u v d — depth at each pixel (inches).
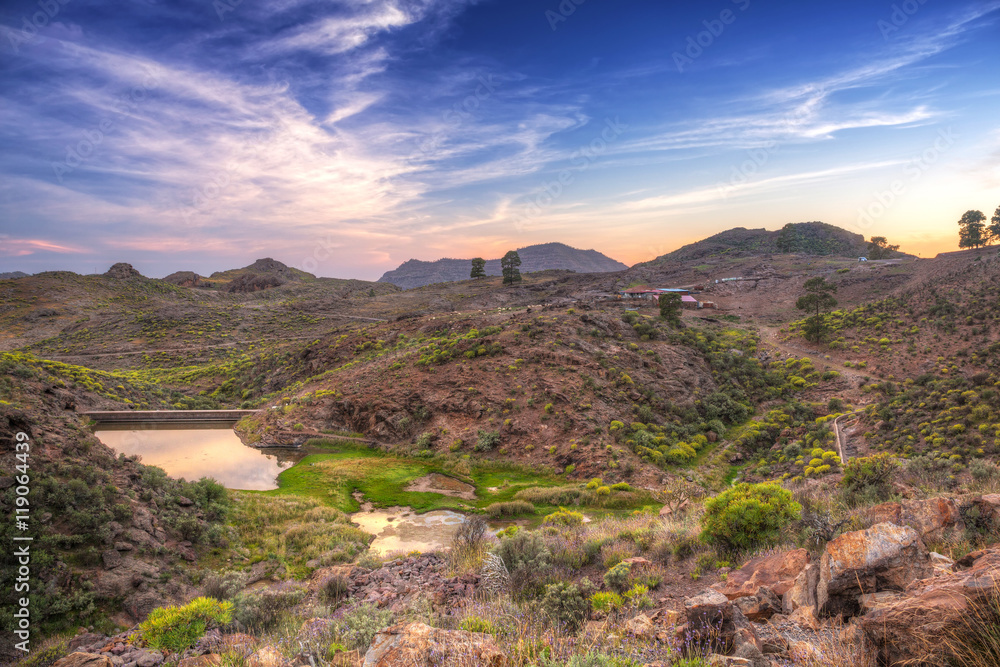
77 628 628.1
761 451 1694.1
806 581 241.0
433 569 717.9
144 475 1030.4
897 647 141.4
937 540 281.1
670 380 2095.2
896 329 2768.2
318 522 1132.5
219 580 776.3
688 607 202.1
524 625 275.0
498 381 2065.7
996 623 127.0
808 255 6432.1
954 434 1326.3
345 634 337.1
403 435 1953.7
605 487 1379.2
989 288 2726.4
